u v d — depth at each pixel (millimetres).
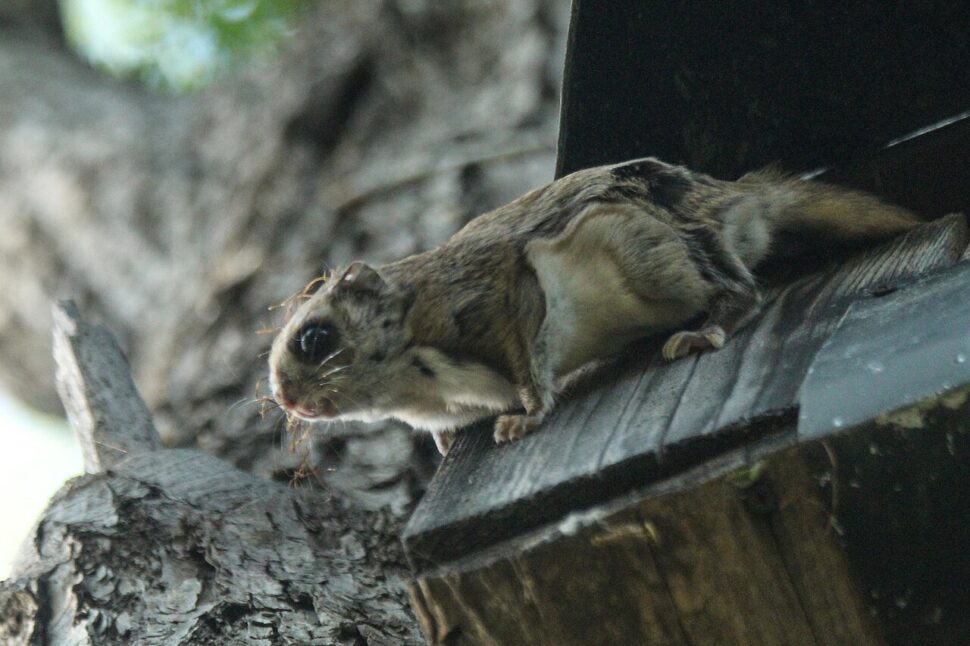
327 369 10070
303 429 12234
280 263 15289
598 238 9391
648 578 6582
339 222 15297
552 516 7070
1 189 20625
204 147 19406
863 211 9508
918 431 5824
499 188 14820
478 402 9891
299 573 9242
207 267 16297
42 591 8828
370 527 9906
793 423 6559
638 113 10305
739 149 10633
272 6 21625
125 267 19000
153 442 11133
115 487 9641
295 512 9867
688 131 10484
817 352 7137
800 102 10461
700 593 6520
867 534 6059
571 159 10406
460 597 6941
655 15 9867
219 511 9570
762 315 8688
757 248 9555
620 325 9414
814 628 6379
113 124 20984
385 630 8930
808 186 9727
